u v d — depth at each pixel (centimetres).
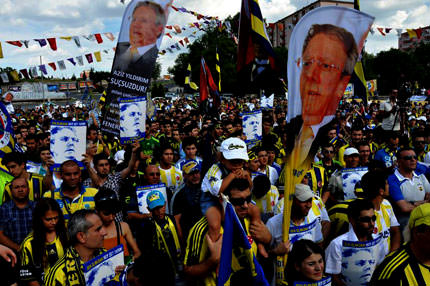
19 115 2525
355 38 285
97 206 407
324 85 297
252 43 436
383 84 5209
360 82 841
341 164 707
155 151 686
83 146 519
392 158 743
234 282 303
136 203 542
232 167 336
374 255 341
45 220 370
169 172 674
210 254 309
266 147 674
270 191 536
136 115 547
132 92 560
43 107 3244
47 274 318
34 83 4375
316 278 293
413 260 246
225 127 1047
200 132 957
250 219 339
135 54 555
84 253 321
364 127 1438
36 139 875
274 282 356
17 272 369
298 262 297
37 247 371
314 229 386
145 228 451
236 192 314
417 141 766
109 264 291
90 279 278
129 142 550
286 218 320
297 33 291
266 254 355
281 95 3347
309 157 312
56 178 592
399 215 521
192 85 1733
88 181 582
